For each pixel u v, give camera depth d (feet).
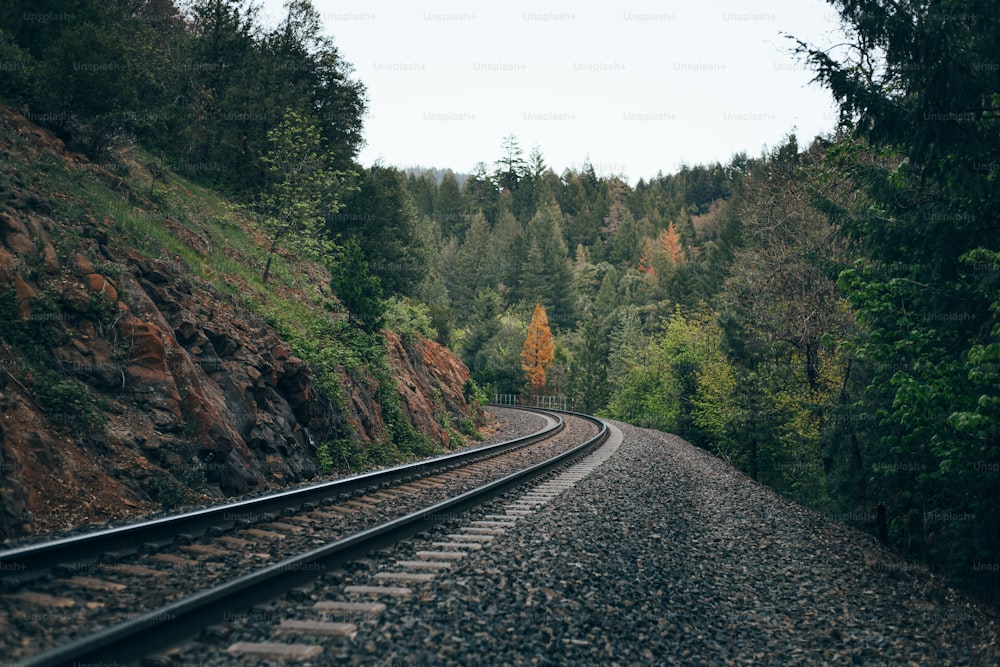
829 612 32.09
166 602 19.21
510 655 18.08
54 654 13.14
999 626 35.91
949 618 34.83
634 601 25.81
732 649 24.71
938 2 36.68
